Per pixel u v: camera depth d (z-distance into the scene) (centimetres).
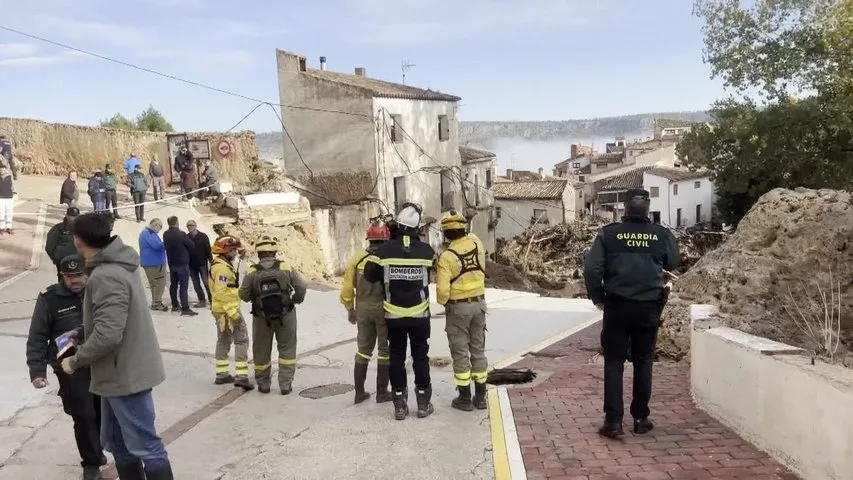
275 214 2111
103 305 376
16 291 1216
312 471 484
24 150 2570
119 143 2662
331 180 2877
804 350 477
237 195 2212
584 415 580
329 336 1046
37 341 454
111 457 535
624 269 501
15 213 1798
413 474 472
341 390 732
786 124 2338
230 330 747
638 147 6850
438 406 636
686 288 760
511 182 5162
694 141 2669
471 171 3962
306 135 2978
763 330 630
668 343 756
